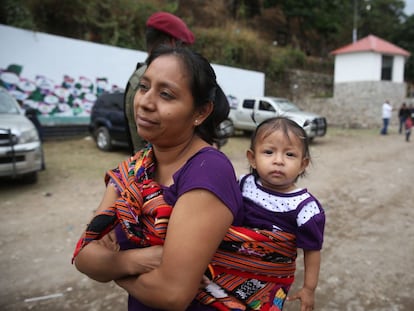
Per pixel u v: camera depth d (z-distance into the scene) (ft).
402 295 9.86
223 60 65.26
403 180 24.18
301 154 4.77
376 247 13.03
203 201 3.46
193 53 3.93
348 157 33.81
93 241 4.05
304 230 4.42
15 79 35.19
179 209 3.50
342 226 15.28
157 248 3.66
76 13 47.26
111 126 31.68
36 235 13.85
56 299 9.66
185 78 3.71
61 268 11.32
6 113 21.53
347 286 10.34
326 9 93.76
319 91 82.74
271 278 4.17
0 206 17.25
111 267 3.73
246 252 4.04
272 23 101.50
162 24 7.15
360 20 120.57
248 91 58.23
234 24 77.87
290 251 4.37
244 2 90.58
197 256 3.39
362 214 16.92
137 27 53.98
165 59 3.77
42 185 21.30
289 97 77.36
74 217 15.89
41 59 36.68
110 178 4.60
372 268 11.41
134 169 4.23
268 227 4.42
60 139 38.86
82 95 40.22
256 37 74.79
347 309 9.23
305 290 4.78
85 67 40.04
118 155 31.19
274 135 4.72
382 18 125.18
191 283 3.39
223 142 15.24
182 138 4.01
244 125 45.57
